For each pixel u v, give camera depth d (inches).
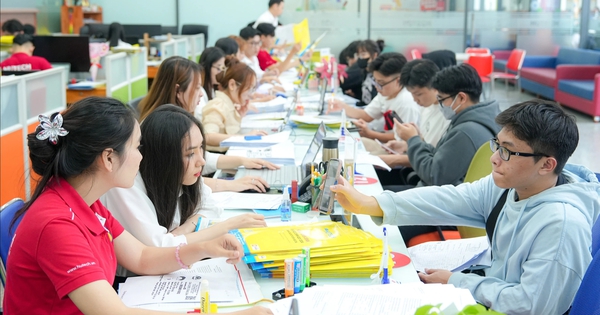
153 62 301.0
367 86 213.3
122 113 55.7
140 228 71.0
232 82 145.4
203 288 54.5
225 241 63.4
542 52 398.3
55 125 53.5
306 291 57.4
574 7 390.0
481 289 66.2
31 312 53.5
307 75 229.5
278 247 64.9
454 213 79.4
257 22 338.0
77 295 51.4
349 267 63.7
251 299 58.8
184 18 414.9
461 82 113.8
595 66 330.6
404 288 58.3
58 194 54.9
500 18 392.8
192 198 82.3
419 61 134.5
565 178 68.6
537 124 63.4
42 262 52.2
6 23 276.5
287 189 83.9
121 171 56.3
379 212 78.7
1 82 152.0
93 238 56.0
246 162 107.3
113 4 413.4
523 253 64.5
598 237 65.7
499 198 77.0
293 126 153.6
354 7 391.5
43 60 219.3
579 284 61.7
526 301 61.7
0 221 66.9
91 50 243.3
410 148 125.0
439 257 81.1
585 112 305.3
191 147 76.0
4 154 154.5
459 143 111.7
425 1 390.6
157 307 57.2
